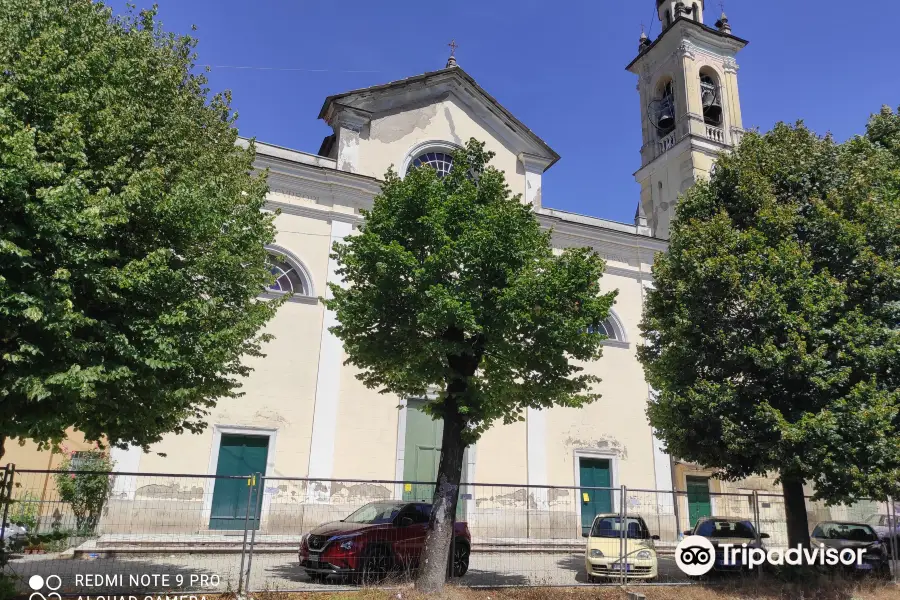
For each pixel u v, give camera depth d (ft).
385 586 32.91
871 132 57.26
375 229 35.58
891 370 38.86
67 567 35.14
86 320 23.90
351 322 35.01
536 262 35.63
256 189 35.32
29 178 23.08
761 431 38.37
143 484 48.52
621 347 71.20
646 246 75.05
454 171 38.32
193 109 34.60
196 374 29.91
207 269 30.37
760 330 38.73
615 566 40.42
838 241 40.14
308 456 54.54
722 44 90.74
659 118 91.45
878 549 46.34
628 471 67.62
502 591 34.17
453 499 33.86
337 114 64.59
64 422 25.80
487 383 36.19
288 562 42.80
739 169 45.96
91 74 26.94
